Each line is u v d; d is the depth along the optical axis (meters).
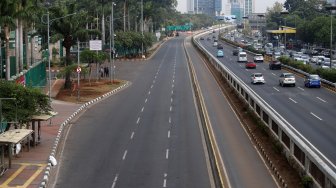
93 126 48.41
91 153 38.31
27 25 70.69
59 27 71.62
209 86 75.50
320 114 48.72
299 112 49.88
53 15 70.69
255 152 37.00
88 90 72.56
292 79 71.19
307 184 27.34
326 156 32.91
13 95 38.69
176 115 53.31
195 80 83.00
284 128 34.50
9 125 38.88
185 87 76.12
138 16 173.12
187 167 34.22
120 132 45.47
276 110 51.09
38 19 71.88
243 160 34.91
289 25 196.50
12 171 33.41
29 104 39.41
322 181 25.75
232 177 31.08
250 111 49.34
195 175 32.38
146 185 30.42
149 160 36.03
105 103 62.78
